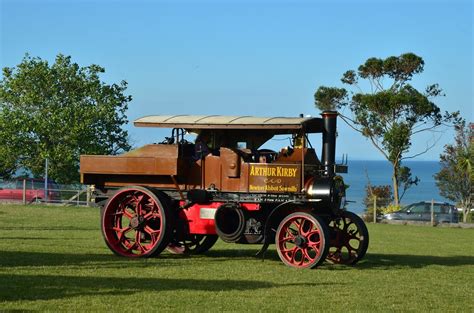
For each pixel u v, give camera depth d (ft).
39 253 51.90
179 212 53.01
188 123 52.01
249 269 46.73
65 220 89.20
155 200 52.06
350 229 58.70
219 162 51.93
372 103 148.66
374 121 150.82
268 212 50.96
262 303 34.91
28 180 133.39
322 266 50.26
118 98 141.38
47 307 32.42
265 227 49.62
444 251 67.36
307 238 48.34
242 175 51.21
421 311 34.58
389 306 35.50
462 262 56.54
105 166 53.83
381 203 146.10
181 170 52.37
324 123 51.01
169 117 53.36
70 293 35.81
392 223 120.47
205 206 52.26
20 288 36.76
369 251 64.18
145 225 52.75
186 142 53.57
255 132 52.11
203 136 53.36
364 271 48.21
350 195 371.35
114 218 53.93
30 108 137.69
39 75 137.69
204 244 56.44
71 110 136.05
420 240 81.46
